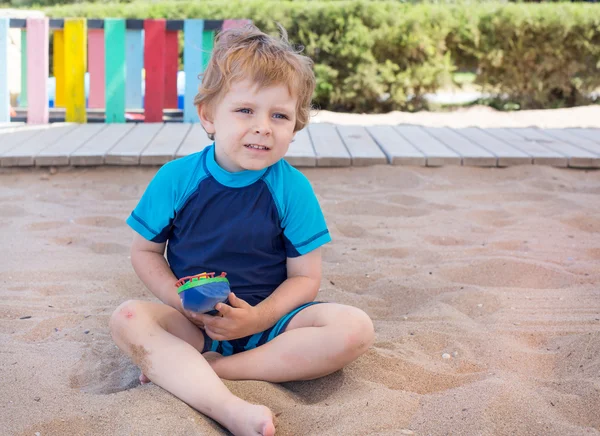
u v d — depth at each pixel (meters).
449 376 2.21
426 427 1.87
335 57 8.91
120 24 6.58
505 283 3.12
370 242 3.68
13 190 4.66
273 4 9.09
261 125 2.06
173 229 2.27
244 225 2.16
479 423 1.87
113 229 3.89
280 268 2.25
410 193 4.65
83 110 6.61
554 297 2.90
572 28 9.01
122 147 5.34
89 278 3.10
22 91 7.65
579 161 5.25
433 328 2.59
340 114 8.33
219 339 2.04
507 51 9.14
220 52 2.15
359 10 8.82
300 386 2.16
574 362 2.32
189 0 10.57
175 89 7.42
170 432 1.81
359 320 2.07
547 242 3.65
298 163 5.18
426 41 8.79
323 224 2.26
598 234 3.83
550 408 1.98
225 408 1.87
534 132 6.44
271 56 2.08
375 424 1.88
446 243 3.69
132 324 2.05
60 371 2.22
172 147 5.36
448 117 8.20
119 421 1.86
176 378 1.96
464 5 9.24
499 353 2.38
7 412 1.93
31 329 2.54
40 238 3.68
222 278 1.98
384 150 5.50
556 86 9.30
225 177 2.18
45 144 5.43
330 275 3.16
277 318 2.13
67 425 1.87
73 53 6.51
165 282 2.21
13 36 7.25
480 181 4.99
